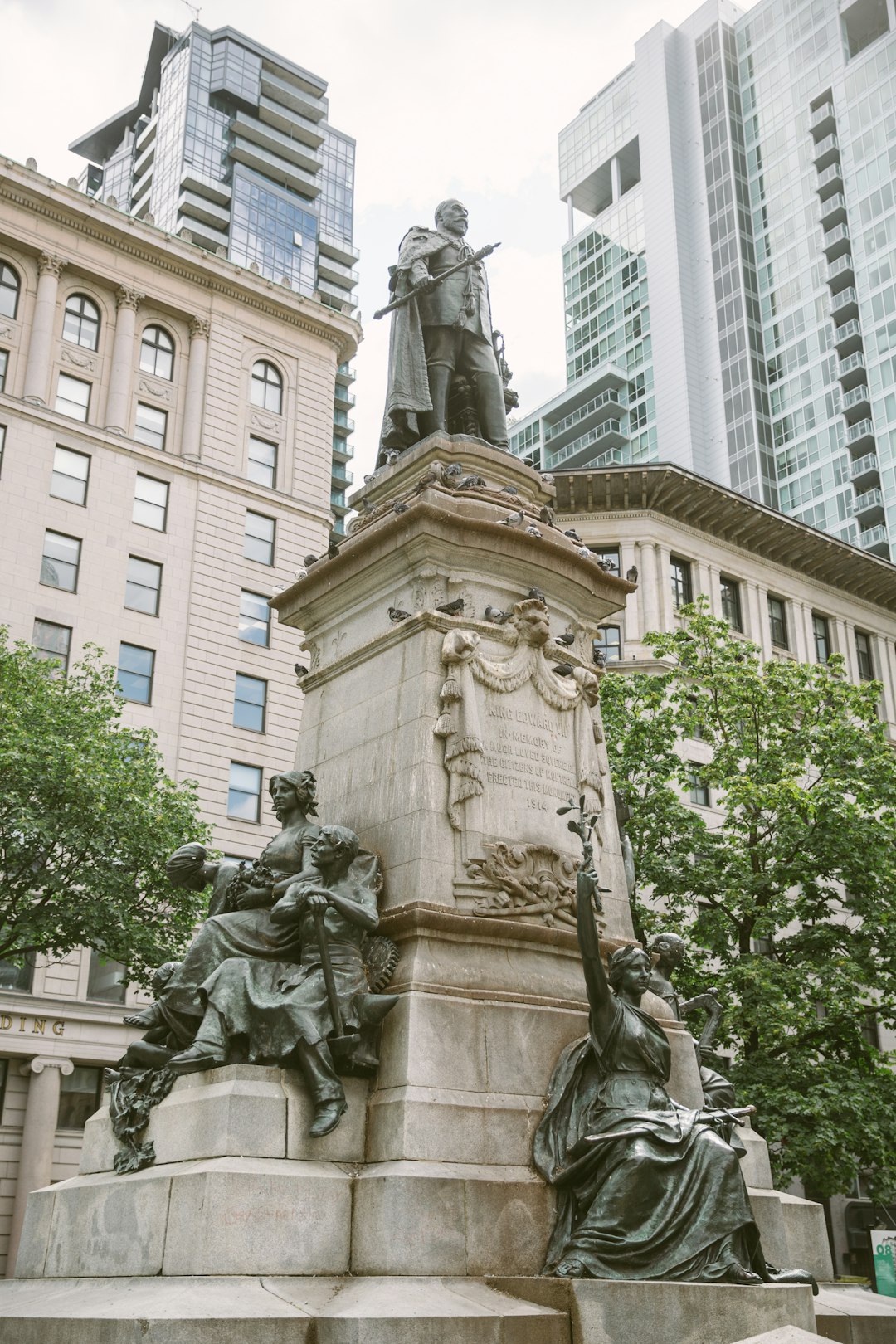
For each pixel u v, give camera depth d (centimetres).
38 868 2519
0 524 4062
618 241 11419
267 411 4872
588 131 12256
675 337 10475
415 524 1075
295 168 9462
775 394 10031
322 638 1195
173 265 4738
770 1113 2289
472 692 1022
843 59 10275
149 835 2564
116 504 4338
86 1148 934
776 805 2556
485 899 961
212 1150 799
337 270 9462
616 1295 744
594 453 10756
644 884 2620
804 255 10106
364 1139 847
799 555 5144
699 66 11262
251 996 867
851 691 2850
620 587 1198
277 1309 688
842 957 2477
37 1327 703
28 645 2894
